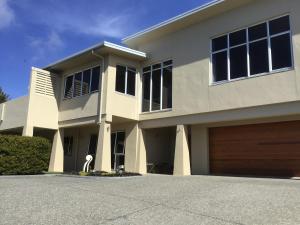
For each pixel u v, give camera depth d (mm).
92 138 21266
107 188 10586
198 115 15711
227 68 14867
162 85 17750
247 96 13883
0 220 6512
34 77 19797
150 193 9484
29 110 19234
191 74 16234
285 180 12211
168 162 19422
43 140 18062
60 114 20422
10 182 12180
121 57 18234
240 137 15016
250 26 14398
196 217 6684
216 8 15398
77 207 7664
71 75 20359
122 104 17828
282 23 13383
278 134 13758
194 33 16516
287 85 12766
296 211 6883
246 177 13805
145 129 18469
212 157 15891
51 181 12734
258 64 13820
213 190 9664
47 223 6328
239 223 6207
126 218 6688
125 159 18594
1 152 16531
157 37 18438
